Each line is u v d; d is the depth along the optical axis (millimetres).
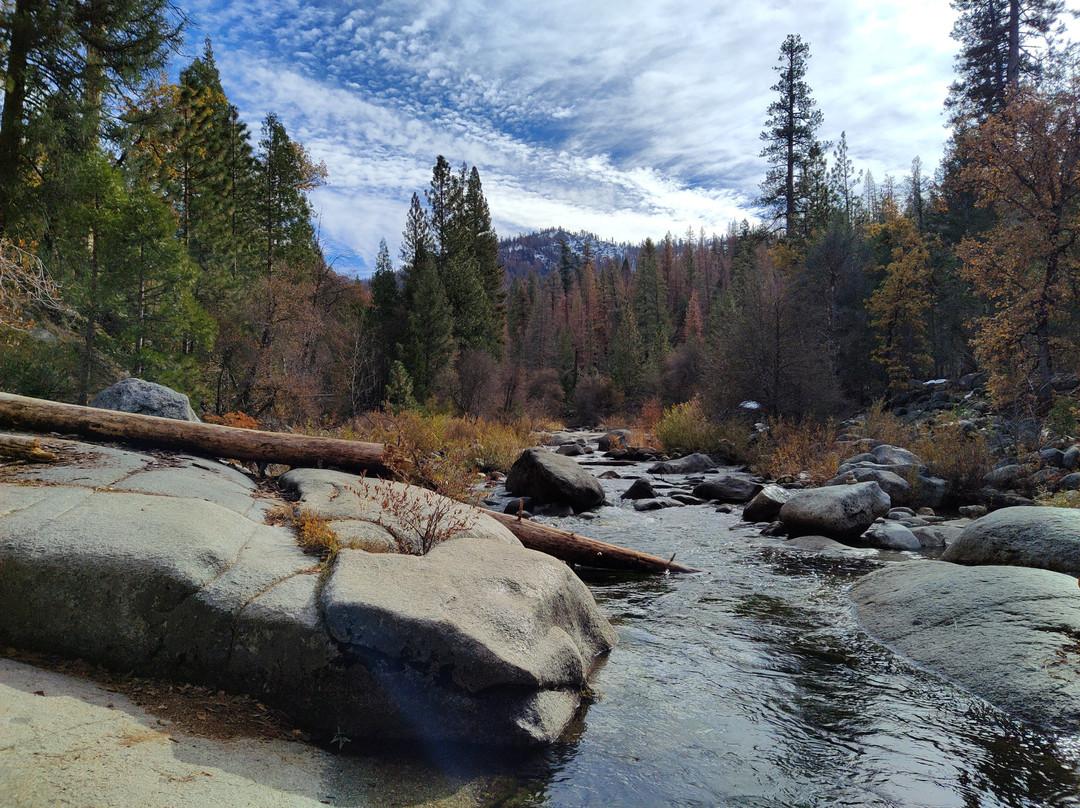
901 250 34125
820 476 14039
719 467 18984
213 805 2471
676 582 7145
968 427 18156
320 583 3928
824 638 5320
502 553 4840
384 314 40969
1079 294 19156
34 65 13961
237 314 23812
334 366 31031
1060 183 18703
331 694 3424
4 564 3623
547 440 32594
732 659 4852
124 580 3621
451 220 50781
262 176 33094
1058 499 10703
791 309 26609
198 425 7082
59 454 5582
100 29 14672
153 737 2912
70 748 2637
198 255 28672
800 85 44969
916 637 5035
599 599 6488
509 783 3148
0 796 2268
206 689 3488
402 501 5500
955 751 3523
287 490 6566
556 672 3842
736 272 68938
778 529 9648
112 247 14836
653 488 14180
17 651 3543
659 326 76062
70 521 4020
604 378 59031
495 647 3514
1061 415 15969
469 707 3432
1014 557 6066
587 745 3539
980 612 4938
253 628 3514
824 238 37469
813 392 24141
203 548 3953
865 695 4227
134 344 15250
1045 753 3486
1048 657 4188
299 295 25031
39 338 13352
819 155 45156
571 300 112812
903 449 14984
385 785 2971
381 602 3531
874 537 9062
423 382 36750
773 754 3498
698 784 3203
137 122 17188
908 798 3092
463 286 47594
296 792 2744
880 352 34188
